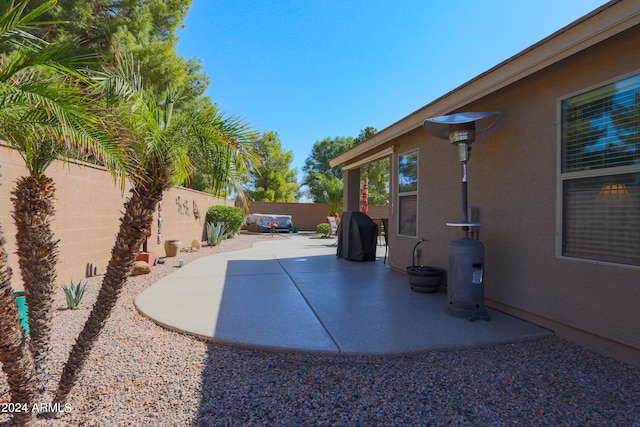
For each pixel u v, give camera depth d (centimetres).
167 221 963
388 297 499
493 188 432
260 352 318
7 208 416
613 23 271
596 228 316
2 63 170
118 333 356
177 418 216
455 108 462
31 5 800
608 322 302
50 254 223
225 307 445
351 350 312
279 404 233
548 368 287
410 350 313
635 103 286
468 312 399
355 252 841
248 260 856
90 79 198
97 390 246
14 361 182
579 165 329
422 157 593
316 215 2111
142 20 1061
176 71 1038
